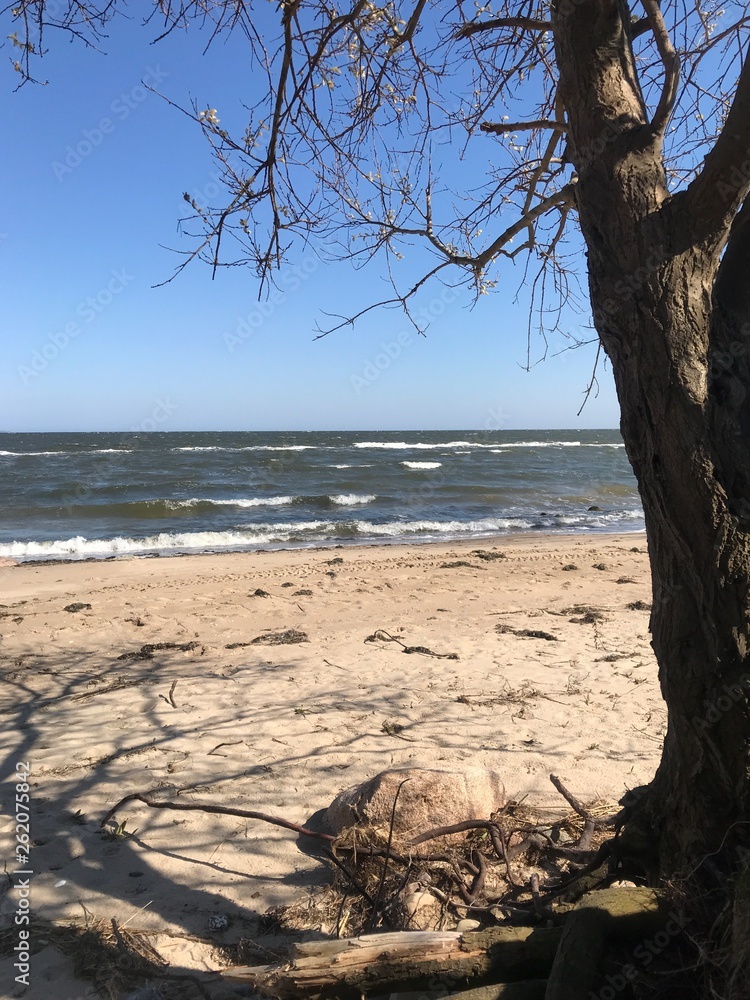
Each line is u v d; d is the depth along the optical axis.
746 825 2.19
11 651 7.54
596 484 33.16
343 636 8.04
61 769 4.59
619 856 2.67
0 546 17.02
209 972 2.74
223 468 39.12
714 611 2.18
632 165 2.32
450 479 34.31
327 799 4.15
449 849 3.42
